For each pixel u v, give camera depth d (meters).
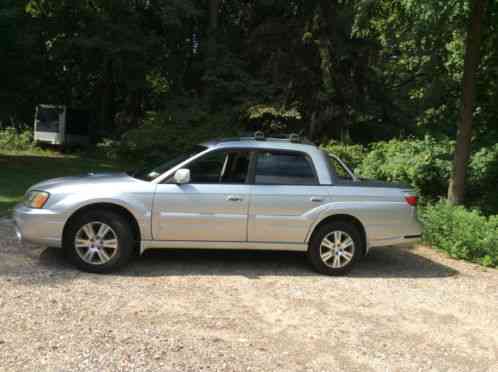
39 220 5.90
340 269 6.65
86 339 4.25
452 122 13.37
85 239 6.02
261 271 6.63
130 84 22.28
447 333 5.00
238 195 6.32
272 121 17.75
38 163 18.84
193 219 6.22
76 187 6.06
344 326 4.98
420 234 6.93
